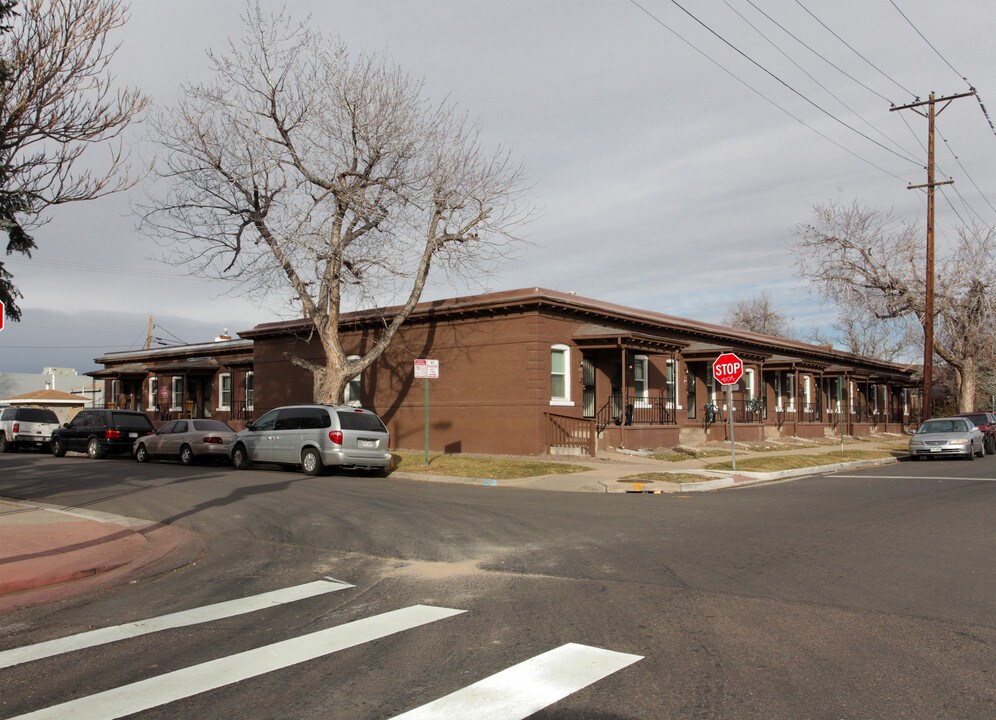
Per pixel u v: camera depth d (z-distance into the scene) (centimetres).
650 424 2594
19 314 1341
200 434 2322
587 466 2058
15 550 956
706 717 445
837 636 596
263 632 628
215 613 692
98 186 1155
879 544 984
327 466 1992
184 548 1026
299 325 2994
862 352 6844
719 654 554
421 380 2572
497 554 926
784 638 591
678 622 636
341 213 2230
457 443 2452
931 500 1454
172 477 1877
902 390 5506
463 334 2462
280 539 1066
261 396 3177
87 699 480
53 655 573
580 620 643
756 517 1235
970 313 4003
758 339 3541
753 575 809
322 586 791
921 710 453
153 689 496
